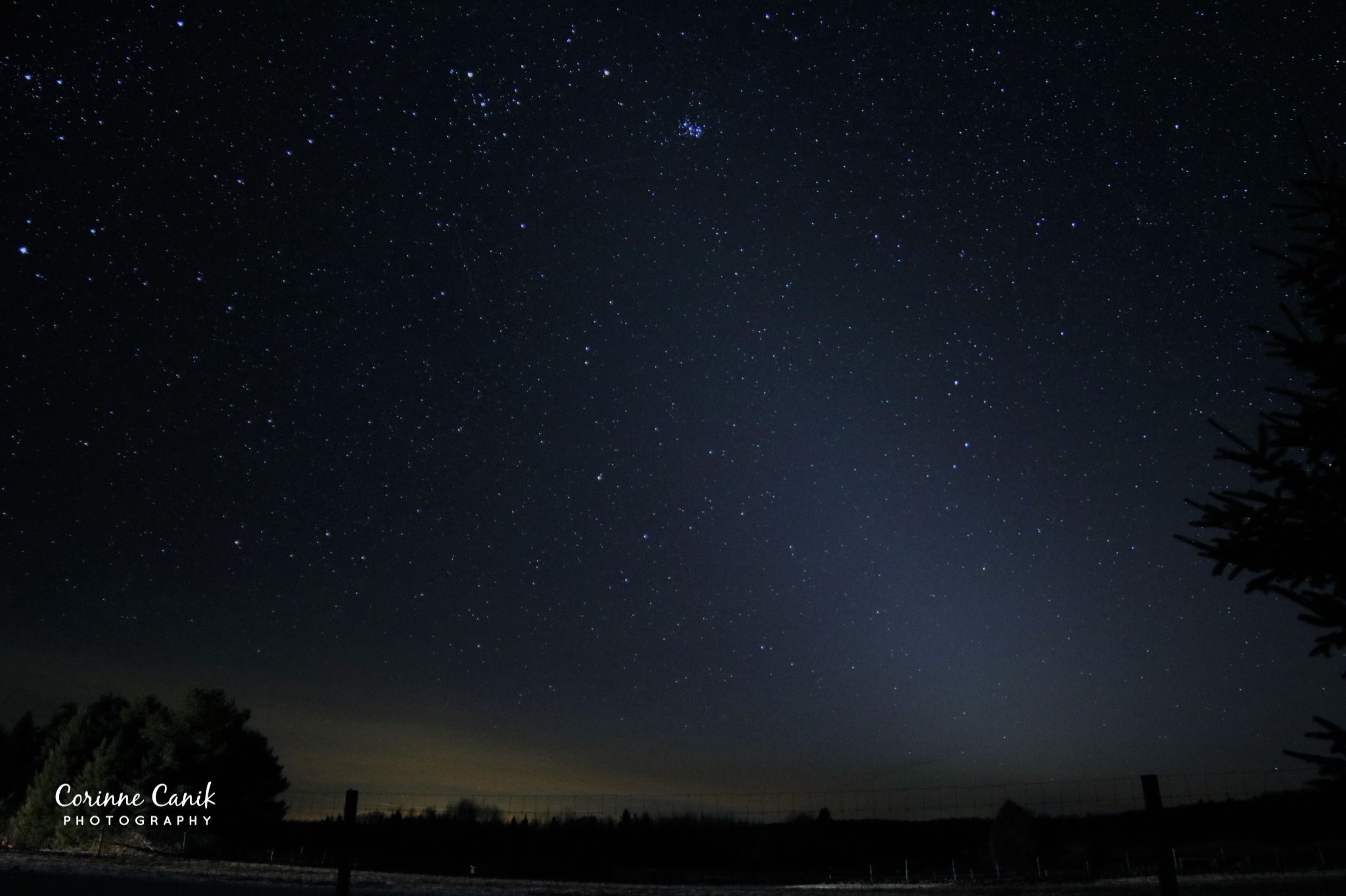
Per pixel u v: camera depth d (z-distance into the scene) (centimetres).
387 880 1547
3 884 1054
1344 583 332
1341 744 319
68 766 2339
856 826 2867
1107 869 1902
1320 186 369
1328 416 336
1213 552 350
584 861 2603
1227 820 2122
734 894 1452
